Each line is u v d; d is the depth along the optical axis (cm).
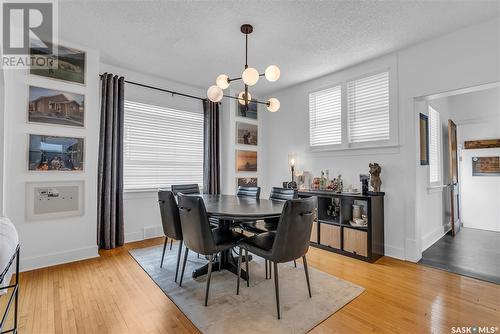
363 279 243
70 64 288
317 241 345
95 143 305
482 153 480
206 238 200
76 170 290
